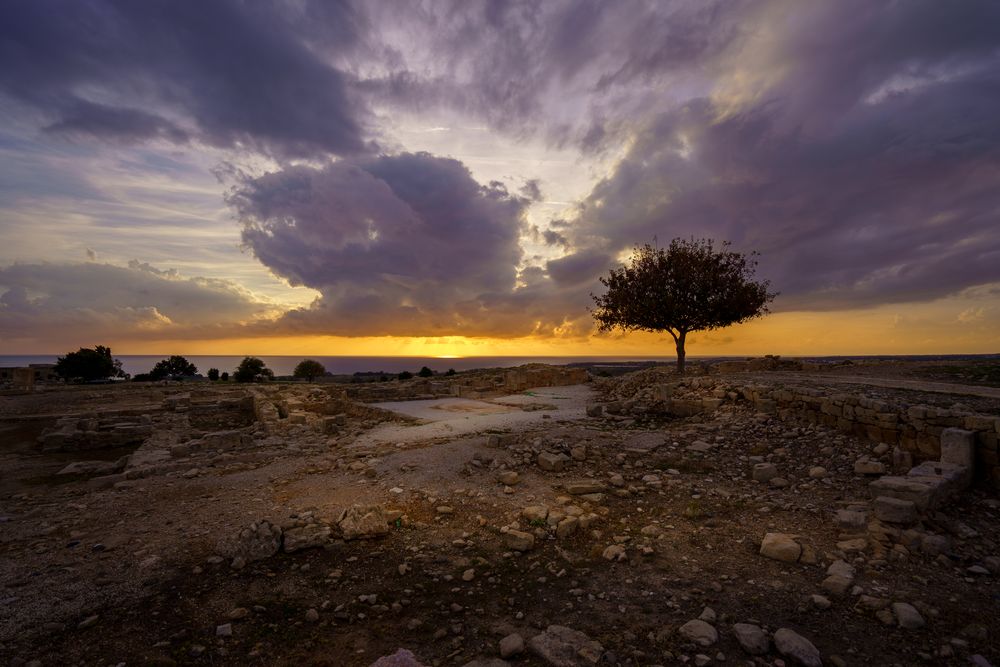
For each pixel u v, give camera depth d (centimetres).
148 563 618
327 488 934
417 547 680
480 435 1320
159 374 6419
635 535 713
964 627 465
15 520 797
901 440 948
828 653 433
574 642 447
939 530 658
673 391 1684
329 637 472
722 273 2444
